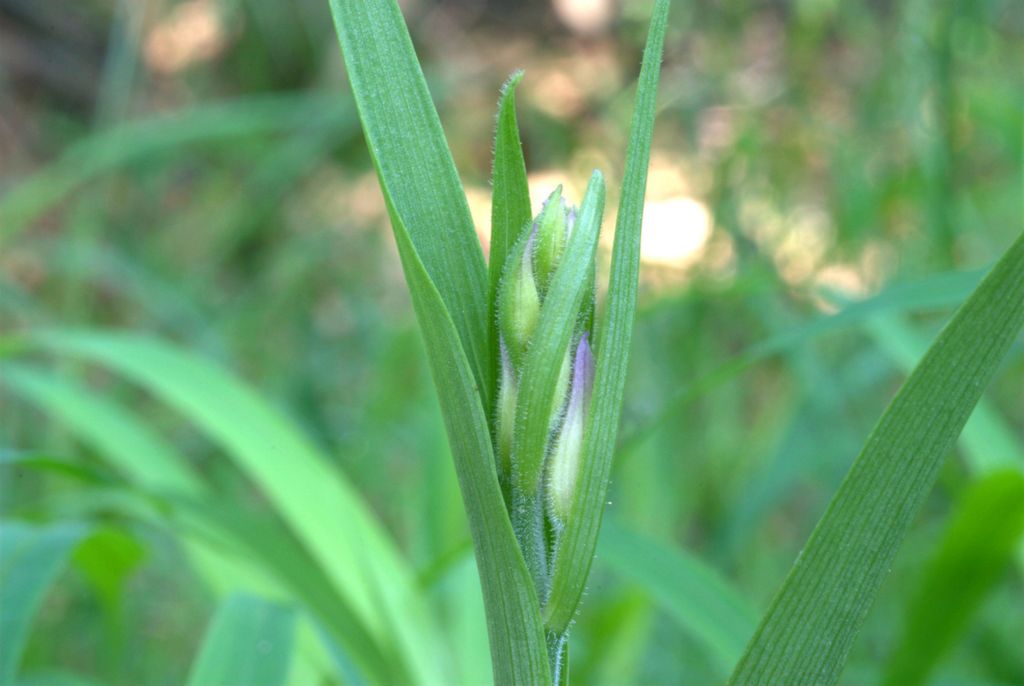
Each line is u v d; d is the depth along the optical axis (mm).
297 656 472
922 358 251
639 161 255
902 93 815
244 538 438
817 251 962
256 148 1271
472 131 1608
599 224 257
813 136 942
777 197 938
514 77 261
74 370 855
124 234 1235
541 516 262
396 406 895
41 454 388
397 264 1385
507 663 261
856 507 256
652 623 666
